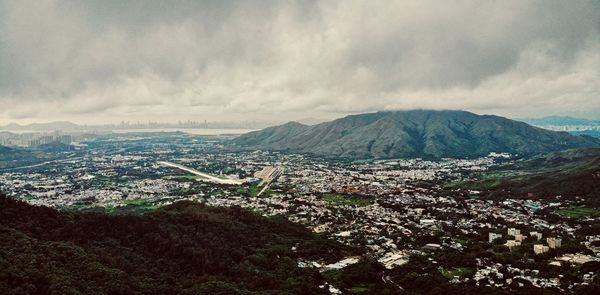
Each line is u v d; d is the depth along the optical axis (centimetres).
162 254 15512
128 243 15762
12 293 10219
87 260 12988
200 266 15212
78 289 11356
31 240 13250
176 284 13462
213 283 13275
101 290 11675
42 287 11044
